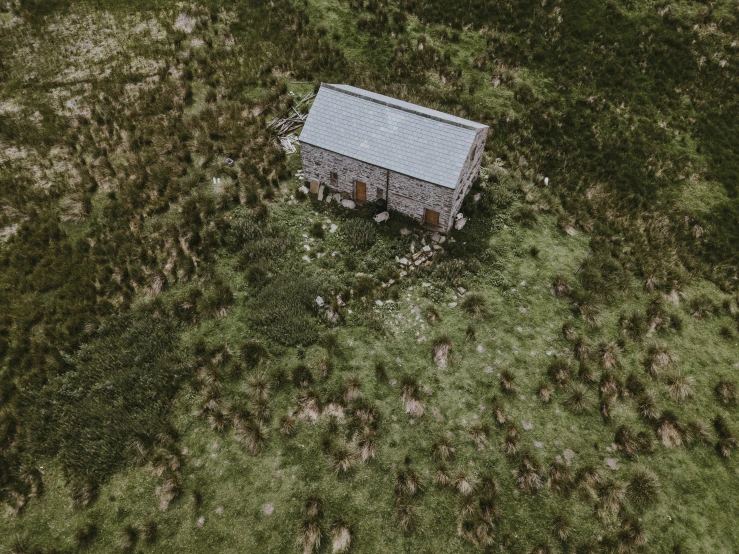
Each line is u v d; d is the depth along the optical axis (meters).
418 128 22.33
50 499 17.34
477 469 17.84
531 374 20.19
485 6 34.03
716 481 18.02
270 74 31.12
